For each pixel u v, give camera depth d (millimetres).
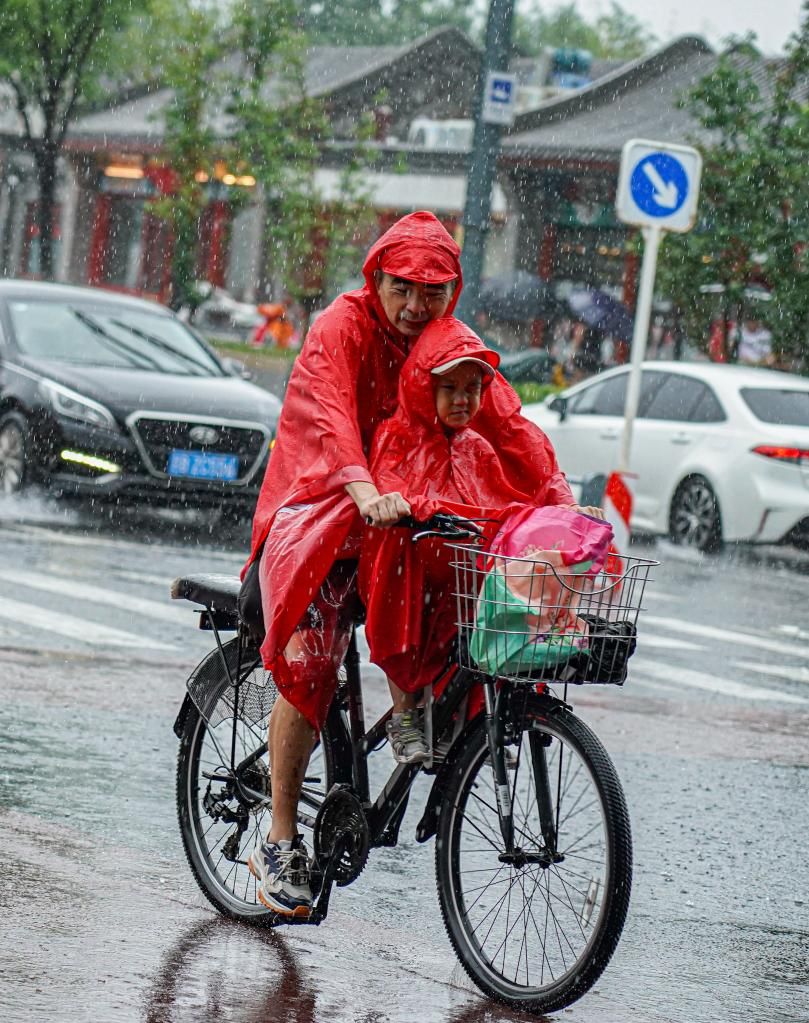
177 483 27953
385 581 8617
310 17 194250
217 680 10062
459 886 9070
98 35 87688
